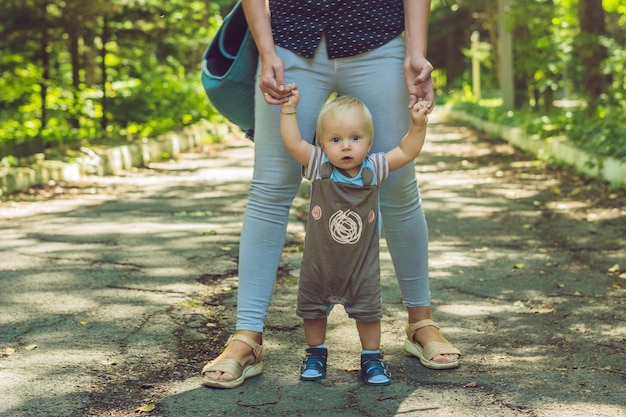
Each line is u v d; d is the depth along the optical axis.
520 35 18.75
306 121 3.32
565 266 5.36
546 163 10.87
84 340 3.79
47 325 4.01
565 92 25.28
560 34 15.91
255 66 3.44
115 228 6.54
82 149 10.39
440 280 4.98
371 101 3.32
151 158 11.91
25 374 3.36
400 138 3.35
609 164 8.86
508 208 7.66
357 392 3.20
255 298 3.39
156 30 14.26
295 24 3.28
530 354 3.64
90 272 5.07
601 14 14.20
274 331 3.96
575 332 3.96
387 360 3.56
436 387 3.25
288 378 3.36
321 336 3.38
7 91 14.16
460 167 11.00
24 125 13.82
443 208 7.69
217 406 3.07
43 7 12.10
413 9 3.30
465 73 45.72
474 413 2.99
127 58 16.53
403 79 3.33
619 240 6.15
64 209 7.52
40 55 13.43
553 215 7.27
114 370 3.43
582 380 3.31
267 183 3.38
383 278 4.97
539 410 3.01
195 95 17.03
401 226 3.51
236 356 3.29
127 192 8.65
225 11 30.94
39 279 4.89
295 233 6.31
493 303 4.49
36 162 9.62
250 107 3.56
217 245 5.91
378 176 3.18
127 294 4.58
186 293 4.63
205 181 9.58
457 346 3.75
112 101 14.71
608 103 13.38
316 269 3.23
